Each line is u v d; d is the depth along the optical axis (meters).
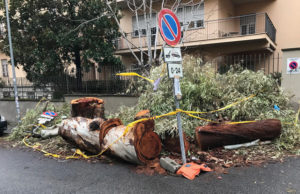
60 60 10.66
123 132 4.00
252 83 5.48
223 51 11.32
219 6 11.09
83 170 3.99
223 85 5.68
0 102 10.94
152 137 4.07
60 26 10.11
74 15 10.33
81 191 3.21
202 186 3.16
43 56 10.03
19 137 6.64
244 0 12.38
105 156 4.56
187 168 3.54
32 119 7.07
